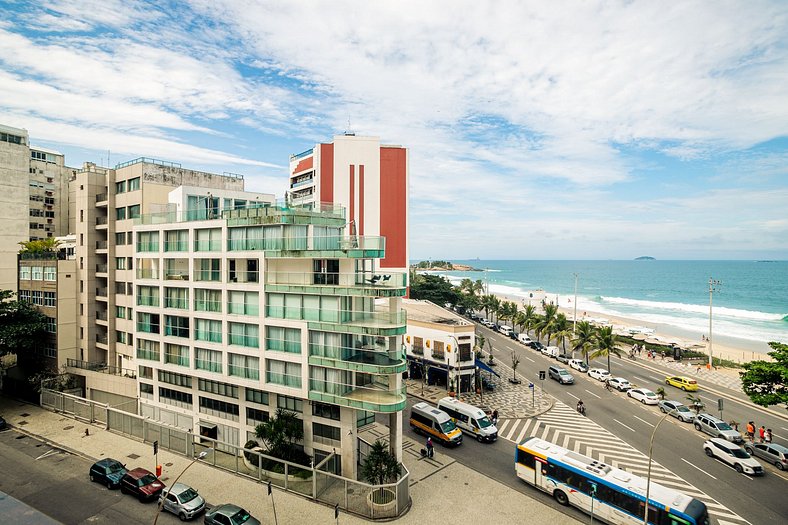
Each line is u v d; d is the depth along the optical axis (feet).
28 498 100.94
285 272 118.93
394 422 112.27
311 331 112.68
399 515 95.61
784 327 412.16
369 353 113.70
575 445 135.03
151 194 171.12
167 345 137.80
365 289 106.01
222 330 125.08
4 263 221.46
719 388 200.95
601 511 93.15
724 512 98.58
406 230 258.98
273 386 116.47
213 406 134.00
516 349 285.02
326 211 128.88
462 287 522.88
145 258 142.51
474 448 132.77
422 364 200.03
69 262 181.68
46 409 160.76
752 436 141.08
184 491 97.30
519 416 160.45
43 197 262.67
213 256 126.62
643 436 142.72
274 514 92.32
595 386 202.59
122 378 160.25
